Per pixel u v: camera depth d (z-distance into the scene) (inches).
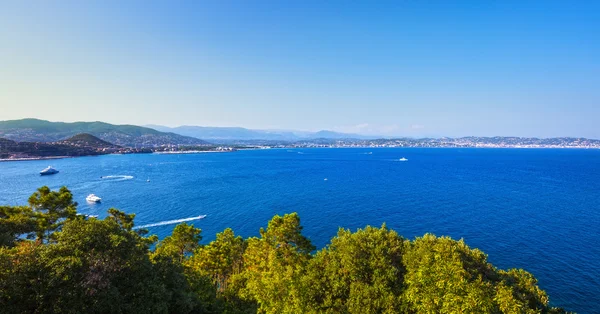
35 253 729.6
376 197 4552.2
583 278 1905.8
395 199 4382.4
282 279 1075.3
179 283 1022.4
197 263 1626.5
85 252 758.5
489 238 2640.3
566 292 1755.7
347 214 3538.4
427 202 4151.1
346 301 898.7
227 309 1282.0
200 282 1325.0
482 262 971.3
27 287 665.6
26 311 653.3
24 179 6397.6
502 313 768.3
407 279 879.7
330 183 6097.4
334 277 963.3
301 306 925.2
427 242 979.9
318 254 1115.9
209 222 3297.2
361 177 7076.8
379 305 848.9
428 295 802.2
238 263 1860.2
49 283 660.7
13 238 1096.8
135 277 823.7
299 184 5979.3
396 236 1077.1
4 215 1299.2
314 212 3659.0
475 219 3245.6
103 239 796.0
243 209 3848.4
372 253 983.0
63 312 660.7
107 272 749.9
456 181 6279.5
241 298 1428.4
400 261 989.8
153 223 3243.1
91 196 4247.0
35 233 1328.7
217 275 1823.3
